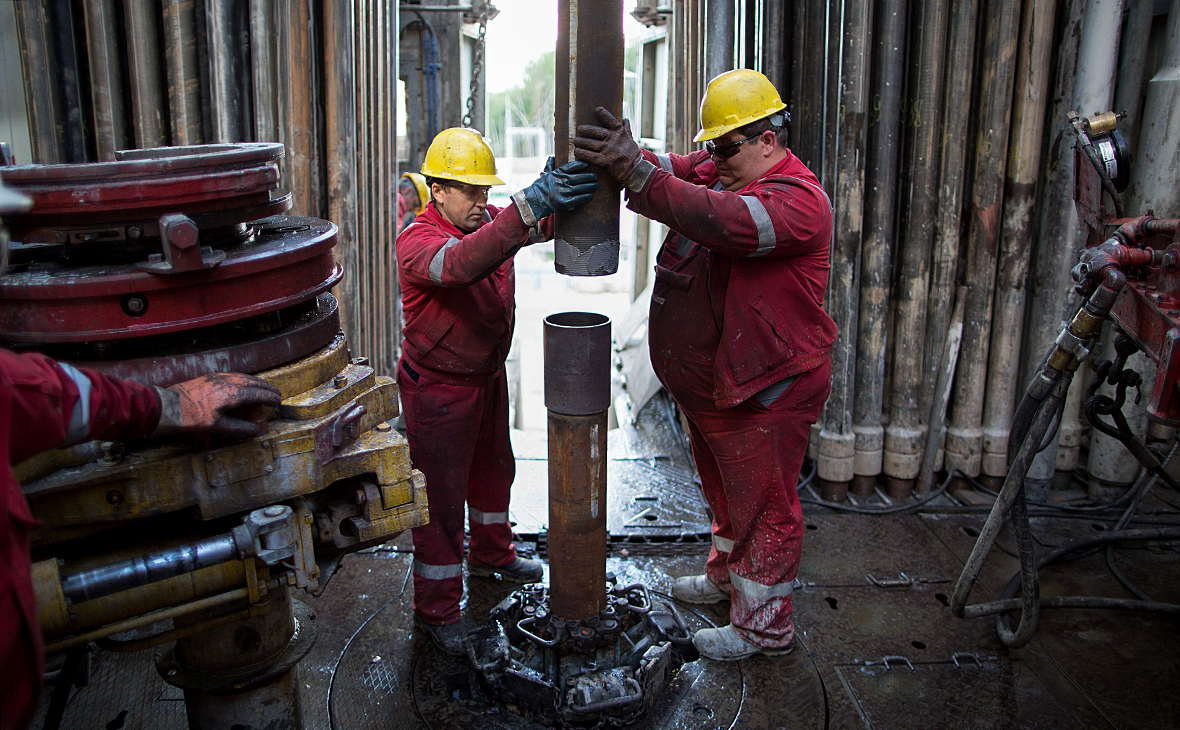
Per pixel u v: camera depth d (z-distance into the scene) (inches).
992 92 130.8
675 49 168.9
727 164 92.7
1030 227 135.5
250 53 133.0
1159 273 87.1
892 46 128.7
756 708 94.0
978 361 141.1
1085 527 135.9
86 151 129.6
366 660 102.1
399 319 177.9
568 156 78.5
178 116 131.0
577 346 84.7
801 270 90.3
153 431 51.9
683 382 98.7
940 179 135.6
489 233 81.4
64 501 53.1
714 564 113.4
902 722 92.1
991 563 125.0
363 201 149.6
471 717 92.2
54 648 53.5
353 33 140.9
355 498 66.5
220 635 68.1
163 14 127.2
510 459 114.6
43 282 52.9
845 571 122.6
